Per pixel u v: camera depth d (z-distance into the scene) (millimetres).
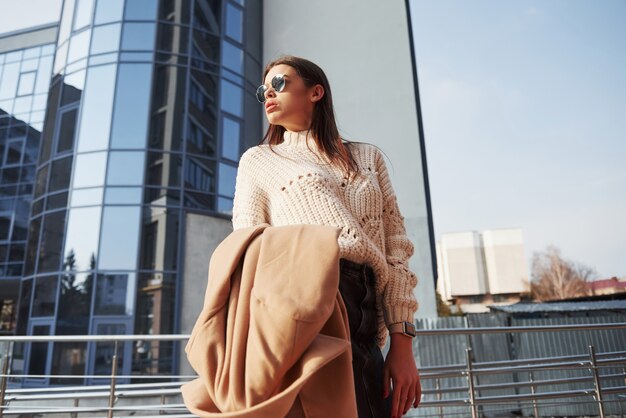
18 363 9703
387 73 11859
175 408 3002
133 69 11031
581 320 8047
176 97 10992
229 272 619
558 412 6918
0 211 17688
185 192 10422
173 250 9906
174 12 11641
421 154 10977
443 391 3217
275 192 824
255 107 12781
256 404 500
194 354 593
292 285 556
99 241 9805
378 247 854
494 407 7082
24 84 19453
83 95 11008
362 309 748
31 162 18188
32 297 10000
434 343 8203
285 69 981
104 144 10516
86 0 11977
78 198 10273
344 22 12844
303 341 517
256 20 13914
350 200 862
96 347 9156
